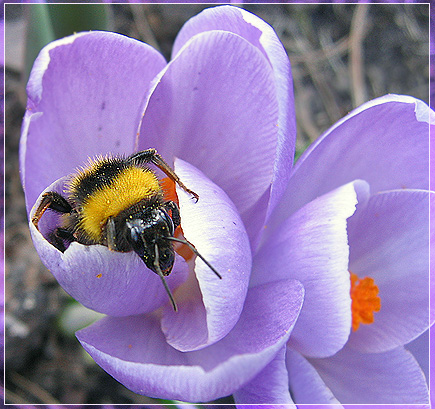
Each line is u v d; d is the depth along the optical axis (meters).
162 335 0.13
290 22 0.23
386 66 0.23
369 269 0.14
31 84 0.12
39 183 0.13
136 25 0.21
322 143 0.13
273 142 0.13
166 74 0.13
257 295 0.13
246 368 0.11
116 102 0.13
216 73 0.13
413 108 0.13
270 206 0.12
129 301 0.12
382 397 0.13
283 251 0.13
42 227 0.12
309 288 0.12
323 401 0.12
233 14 0.13
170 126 0.13
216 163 0.13
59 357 0.18
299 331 0.13
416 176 0.14
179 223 0.12
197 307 0.13
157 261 0.11
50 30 0.15
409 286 0.14
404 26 0.24
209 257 0.12
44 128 0.13
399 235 0.14
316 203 0.13
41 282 0.18
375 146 0.13
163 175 0.13
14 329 0.17
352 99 0.23
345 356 0.14
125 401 0.18
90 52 0.13
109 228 0.12
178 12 0.21
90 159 0.13
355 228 0.14
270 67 0.13
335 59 0.23
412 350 0.14
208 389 0.11
